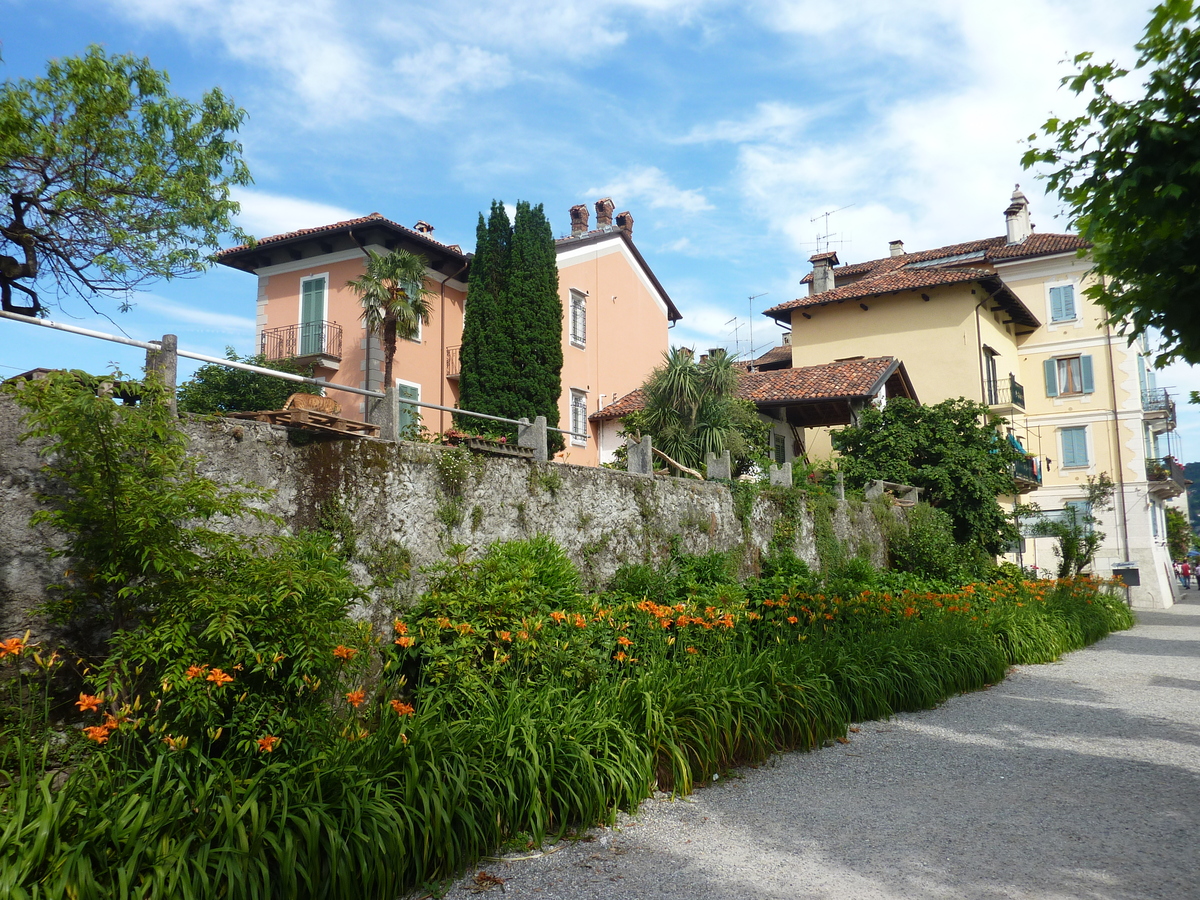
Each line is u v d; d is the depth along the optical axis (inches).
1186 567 1777.8
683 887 159.8
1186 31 203.5
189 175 524.1
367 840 148.7
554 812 188.9
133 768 154.0
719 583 378.9
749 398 787.4
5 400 187.8
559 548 307.4
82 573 175.5
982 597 527.5
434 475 287.6
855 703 298.8
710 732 229.9
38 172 477.7
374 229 772.6
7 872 121.6
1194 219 202.2
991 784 225.9
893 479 719.1
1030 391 1158.3
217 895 134.1
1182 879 159.6
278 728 169.5
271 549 233.1
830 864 170.2
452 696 210.2
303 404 271.3
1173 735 282.0
